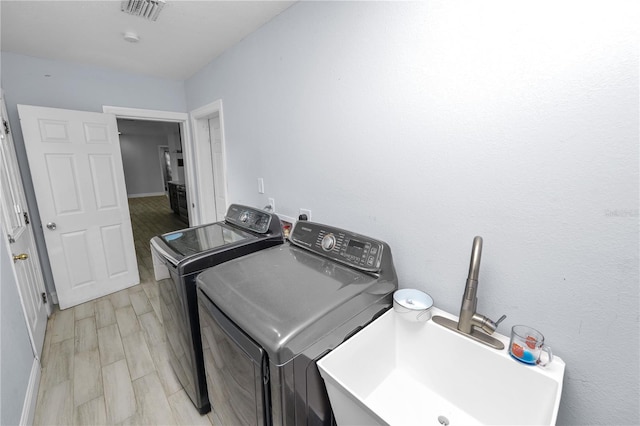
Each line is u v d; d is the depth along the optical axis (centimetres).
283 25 167
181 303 127
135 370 176
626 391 76
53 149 236
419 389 103
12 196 197
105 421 142
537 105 82
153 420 142
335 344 88
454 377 96
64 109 239
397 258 127
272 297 92
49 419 143
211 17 173
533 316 90
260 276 108
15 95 225
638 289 71
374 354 101
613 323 76
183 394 158
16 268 172
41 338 198
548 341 88
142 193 1041
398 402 97
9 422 121
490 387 88
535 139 83
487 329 90
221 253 136
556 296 84
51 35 192
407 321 107
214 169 320
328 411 90
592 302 78
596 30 71
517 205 89
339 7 134
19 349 148
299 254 133
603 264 75
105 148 266
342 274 111
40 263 246
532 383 79
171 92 304
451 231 107
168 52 228
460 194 102
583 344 81
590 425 83
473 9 91
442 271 112
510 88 86
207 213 328
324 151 155
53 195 239
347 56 134
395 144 120
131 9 162
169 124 713
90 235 263
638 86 67
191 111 304
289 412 78
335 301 90
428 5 102
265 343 76
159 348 197
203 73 265
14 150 222
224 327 95
